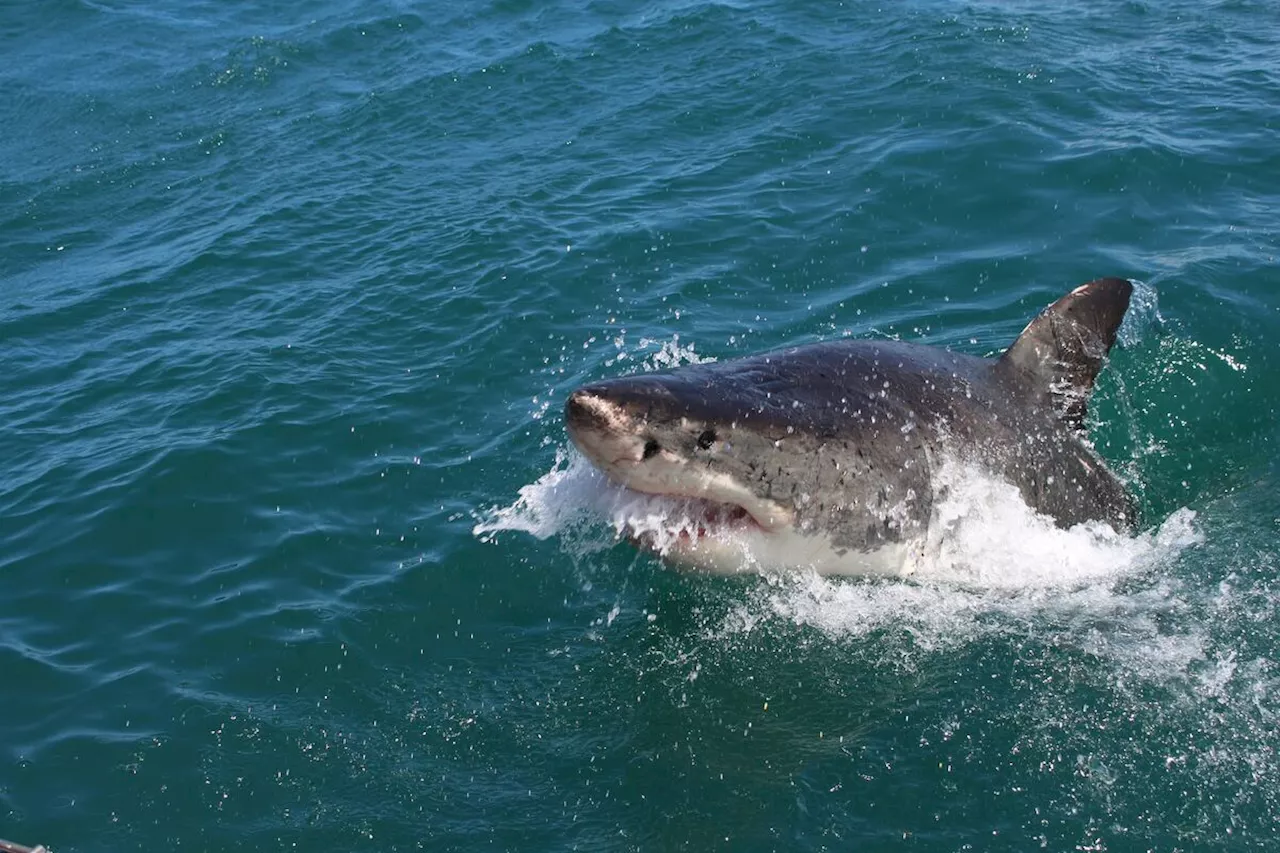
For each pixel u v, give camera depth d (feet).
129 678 23.70
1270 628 22.72
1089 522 25.48
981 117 47.32
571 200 45.21
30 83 68.28
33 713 22.94
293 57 66.90
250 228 46.60
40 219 51.75
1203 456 29.14
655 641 23.66
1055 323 25.49
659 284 38.40
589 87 56.85
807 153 46.70
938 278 37.55
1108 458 28.22
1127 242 38.81
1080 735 20.48
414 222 45.42
